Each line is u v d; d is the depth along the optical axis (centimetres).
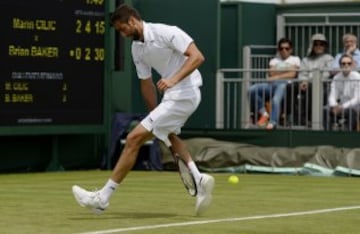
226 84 3541
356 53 3406
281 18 3938
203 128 3481
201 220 1780
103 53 3206
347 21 3856
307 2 4019
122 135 3256
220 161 3186
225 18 3850
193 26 3609
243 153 3169
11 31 2952
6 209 1962
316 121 3316
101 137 3338
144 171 3206
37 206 2023
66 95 3100
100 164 3334
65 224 1708
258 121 3434
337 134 3238
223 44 3847
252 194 2342
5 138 3092
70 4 3102
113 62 3262
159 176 2972
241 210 1962
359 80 3250
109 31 3209
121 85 3409
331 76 3325
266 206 2048
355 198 2253
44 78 3038
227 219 1797
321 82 3309
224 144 3238
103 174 3073
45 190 2438
